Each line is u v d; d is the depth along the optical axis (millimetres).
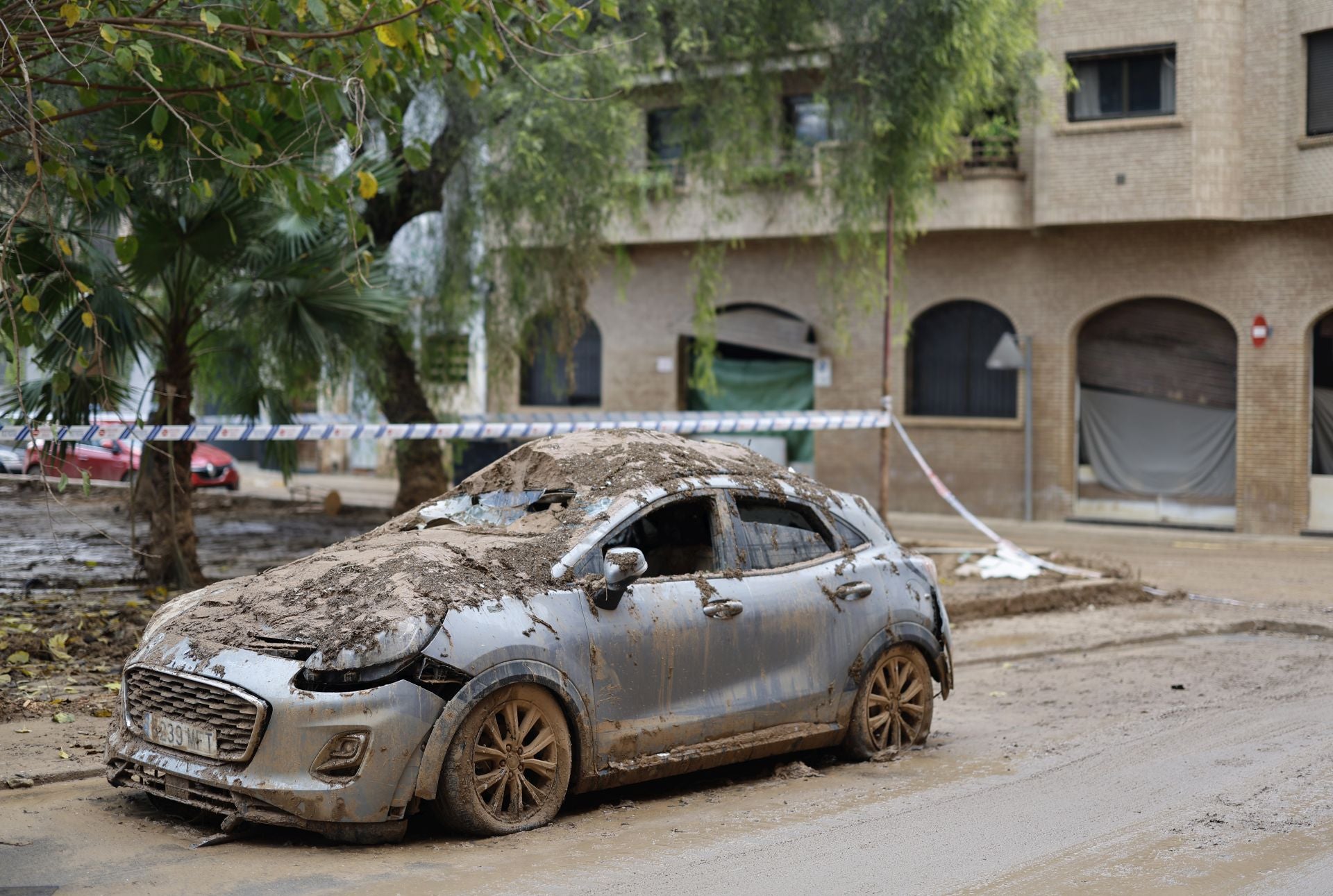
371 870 5527
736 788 7238
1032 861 5809
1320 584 16391
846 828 6367
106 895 5180
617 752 6535
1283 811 6629
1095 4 23344
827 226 24875
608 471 7297
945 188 24578
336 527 21438
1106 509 24938
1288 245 22688
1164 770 7570
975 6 18188
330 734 5691
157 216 12039
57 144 8641
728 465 7676
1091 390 25000
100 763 7246
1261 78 22469
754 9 18703
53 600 12508
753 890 5375
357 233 9195
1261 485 23047
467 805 5953
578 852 5875
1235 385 23656
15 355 7875
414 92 15203
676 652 6781
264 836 6035
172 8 8469
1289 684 10297
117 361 12289
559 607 6391
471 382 30812
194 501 26031
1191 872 5656
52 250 11234
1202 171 22562
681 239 27031
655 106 23422
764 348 27641
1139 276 24000
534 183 17906
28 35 7969
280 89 8844
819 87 20484
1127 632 12789
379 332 17016
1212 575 17266
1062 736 8625
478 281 20625
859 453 27000
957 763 7867
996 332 25828
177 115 8594
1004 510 25484
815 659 7484
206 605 6523
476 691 5949
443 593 6117
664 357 28859
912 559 8266
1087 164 23438
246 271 13656
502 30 9070
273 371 15242
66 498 25406
